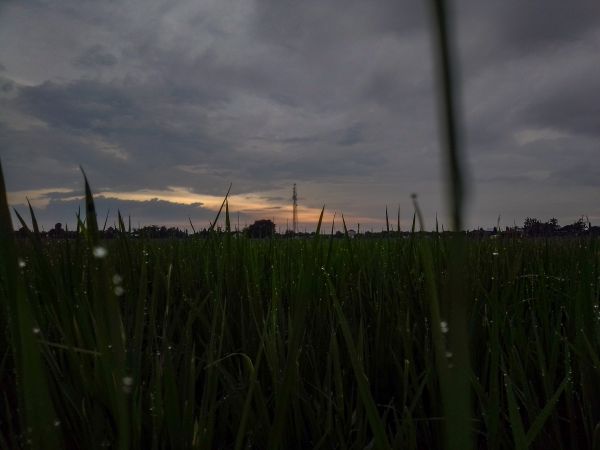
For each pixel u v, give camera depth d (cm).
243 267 244
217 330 196
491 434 134
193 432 128
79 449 128
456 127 23
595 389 146
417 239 258
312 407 162
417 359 196
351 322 211
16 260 59
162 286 234
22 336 61
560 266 272
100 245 76
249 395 118
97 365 119
